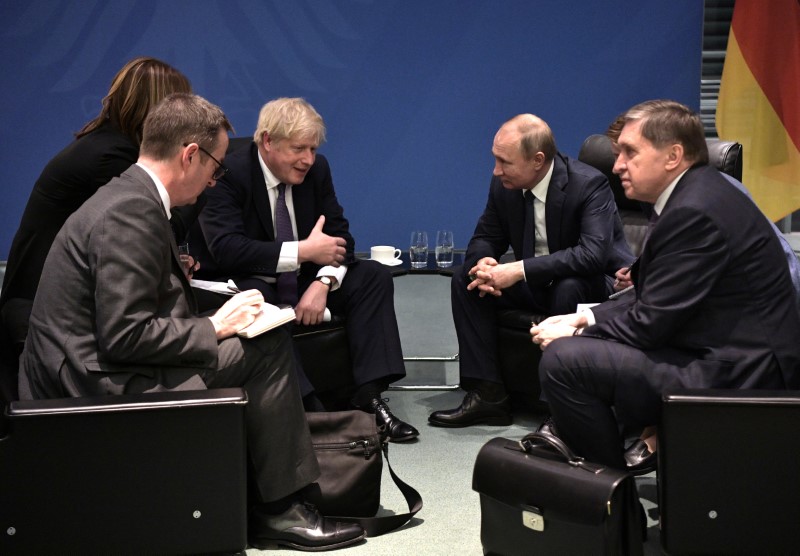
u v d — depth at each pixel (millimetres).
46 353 2225
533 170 3408
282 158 3273
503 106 5996
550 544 2195
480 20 5895
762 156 5652
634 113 2475
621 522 2139
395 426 3293
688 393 2145
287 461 2383
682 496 2154
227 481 2174
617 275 3297
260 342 2371
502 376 3484
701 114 5926
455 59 5949
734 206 2361
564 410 2465
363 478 2543
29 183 6109
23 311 2711
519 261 3408
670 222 2363
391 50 5957
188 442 2143
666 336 2375
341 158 6113
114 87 2820
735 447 2127
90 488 2123
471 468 3025
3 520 2102
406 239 6207
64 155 2814
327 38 5949
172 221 3051
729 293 2355
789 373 2326
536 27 5887
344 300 3418
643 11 5836
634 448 2934
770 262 2348
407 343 4684
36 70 5969
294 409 2398
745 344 2350
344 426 2604
